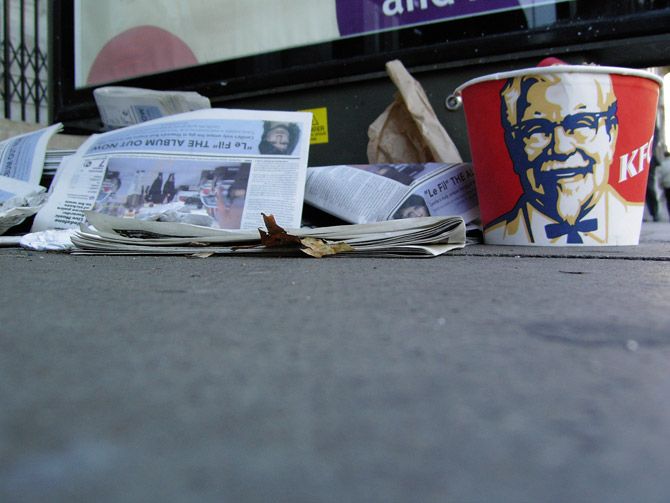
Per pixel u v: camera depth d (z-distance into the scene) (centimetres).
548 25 207
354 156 247
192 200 168
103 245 134
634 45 198
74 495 23
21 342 48
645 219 448
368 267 105
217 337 50
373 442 29
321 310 63
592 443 29
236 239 133
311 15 246
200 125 184
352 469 26
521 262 115
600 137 146
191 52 272
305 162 172
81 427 30
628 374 40
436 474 25
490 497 23
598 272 98
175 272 98
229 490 24
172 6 274
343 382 38
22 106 457
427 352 46
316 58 246
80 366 41
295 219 162
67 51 302
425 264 111
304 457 27
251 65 260
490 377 39
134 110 228
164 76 280
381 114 224
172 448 28
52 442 28
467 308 64
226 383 38
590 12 201
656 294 74
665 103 469
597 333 52
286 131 179
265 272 98
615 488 24
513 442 29
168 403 34
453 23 221
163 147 181
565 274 95
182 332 52
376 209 169
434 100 230
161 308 64
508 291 76
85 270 101
